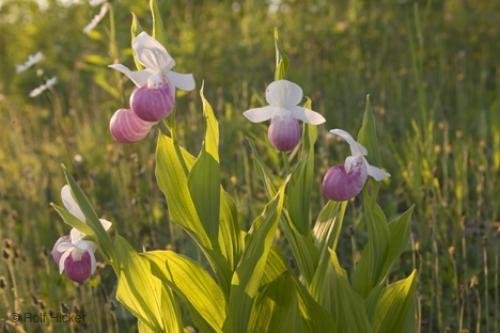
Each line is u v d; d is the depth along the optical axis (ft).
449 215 18.34
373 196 11.21
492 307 16.42
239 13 42.06
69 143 24.73
